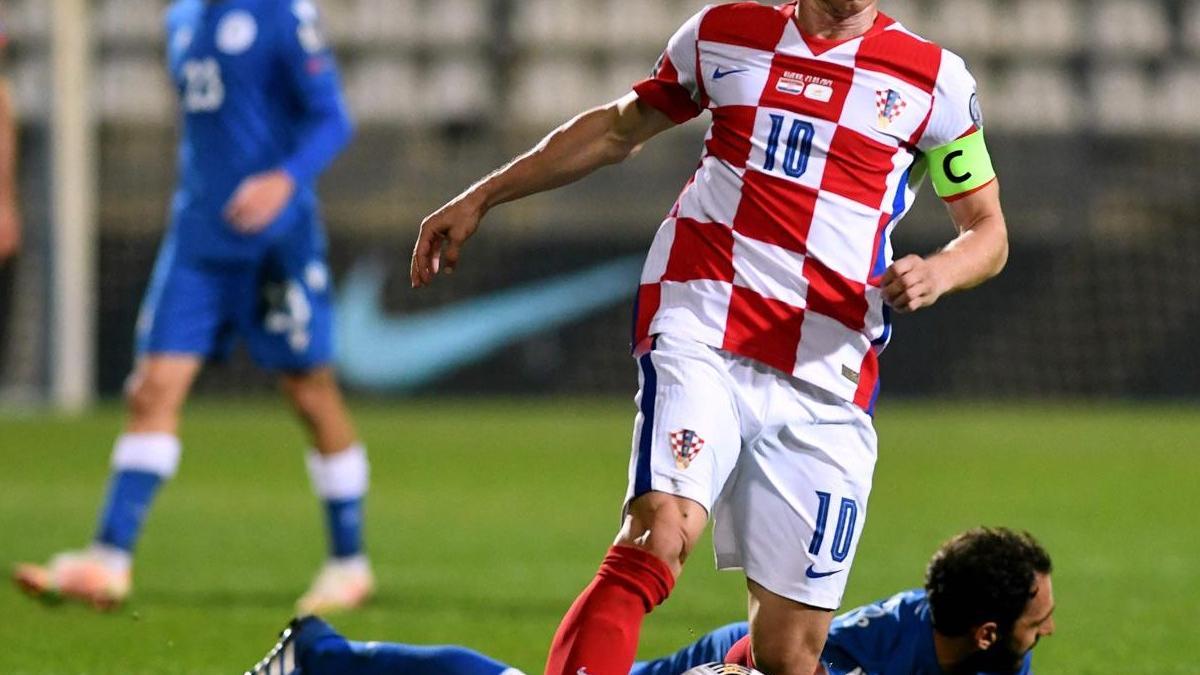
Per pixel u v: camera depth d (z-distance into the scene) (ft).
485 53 294.46
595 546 103.40
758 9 44.19
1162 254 281.13
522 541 105.81
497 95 291.58
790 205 42.80
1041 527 114.52
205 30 75.31
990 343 275.39
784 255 42.78
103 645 63.67
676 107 45.06
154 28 287.28
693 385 41.50
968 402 272.51
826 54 43.14
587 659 38.09
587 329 271.08
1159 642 68.23
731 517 43.68
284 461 165.07
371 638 67.51
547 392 269.23
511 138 288.10
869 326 43.37
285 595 80.38
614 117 45.19
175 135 280.72
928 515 121.39
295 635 43.14
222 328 76.43
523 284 271.08
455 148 285.43
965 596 43.57
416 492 137.90
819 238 42.73
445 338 269.64
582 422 219.82
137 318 268.41
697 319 42.75
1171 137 292.81
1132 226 282.77
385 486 142.51
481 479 148.77
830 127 42.83
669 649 65.77
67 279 221.25
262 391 274.36
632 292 271.08
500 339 269.85
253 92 74.38
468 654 41.73
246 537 106.42
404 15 295.48
